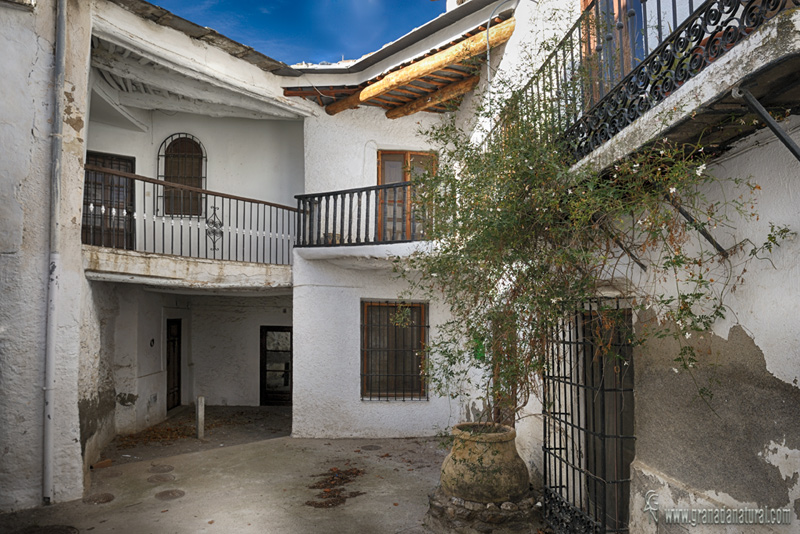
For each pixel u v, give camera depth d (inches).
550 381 213.8
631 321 168.6
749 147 115.8
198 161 412.2
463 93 338.0
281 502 240.7
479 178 161.8
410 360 377.1
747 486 116.7
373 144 385.4
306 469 291.3
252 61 341.1
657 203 118.4
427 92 349.1
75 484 244.4
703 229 120.8
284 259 415.5
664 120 104.8
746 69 84.9
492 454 202.2
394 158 394.9
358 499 244.8
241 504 238.1
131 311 381.4
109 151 386.9
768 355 111.2
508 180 149.7
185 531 209.2
